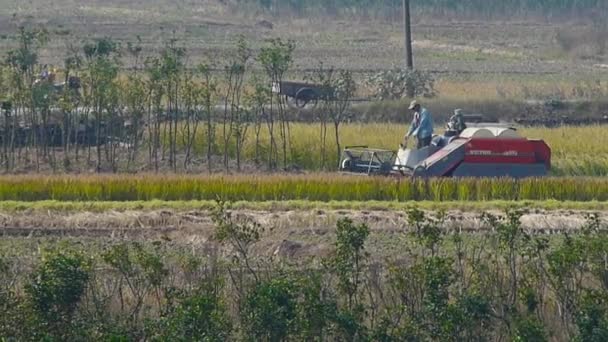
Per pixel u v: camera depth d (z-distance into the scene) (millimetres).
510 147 118062
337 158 135625
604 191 115625
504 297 69938
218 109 155375
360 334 65688
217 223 81875
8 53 148750
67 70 142500
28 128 140750
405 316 68500
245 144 139250
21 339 64500
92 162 134500
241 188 111750
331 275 72562
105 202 106375
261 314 65000
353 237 71938
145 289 71000
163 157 137375
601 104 172500
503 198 113875
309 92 164375
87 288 69812
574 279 72375
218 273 72875
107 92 135625
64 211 101688
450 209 105562
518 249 74875
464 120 127375
